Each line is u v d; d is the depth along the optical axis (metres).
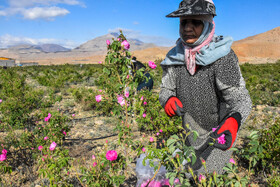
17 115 4.55
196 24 1.75
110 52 2.24
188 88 2.02
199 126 2.14
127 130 2.41
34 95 6.49
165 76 2.18
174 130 3.94
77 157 3.26
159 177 2.33
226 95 1.88
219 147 1.60
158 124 4.10
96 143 3.85
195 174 2.18
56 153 2.21
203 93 1.97
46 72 17.50
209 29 1.79
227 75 1.81
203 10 1.67
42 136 3.63
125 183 2.68
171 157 1.67
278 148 2.83
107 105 5.28
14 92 5.96
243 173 2.91
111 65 2.28
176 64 2.04
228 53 1.80
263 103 6.67
